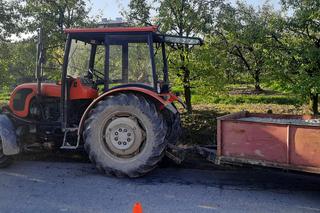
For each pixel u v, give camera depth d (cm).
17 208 420
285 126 435
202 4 904
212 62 876
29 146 616
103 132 538
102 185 500
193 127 808
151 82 553
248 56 1038
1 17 993
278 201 443
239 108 1065
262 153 453
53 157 639
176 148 542
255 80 937
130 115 531
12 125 569
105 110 533
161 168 581
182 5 897
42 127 601
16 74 1052
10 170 566
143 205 430
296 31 786
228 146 478
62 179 524
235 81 984
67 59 573
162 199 449
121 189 485
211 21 898
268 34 801
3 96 1341
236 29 904
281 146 439
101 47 605
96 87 601
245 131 463
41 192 471
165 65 631
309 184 504
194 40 606
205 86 908
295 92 751
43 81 683
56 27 988
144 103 525
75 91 590
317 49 716
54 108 612
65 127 577
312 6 734
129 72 561
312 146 420
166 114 599
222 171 564
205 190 480
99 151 536
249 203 436
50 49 964
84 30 553
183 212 410
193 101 1201
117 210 416
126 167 525
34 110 611
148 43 548
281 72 771
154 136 521
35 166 588
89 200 445
